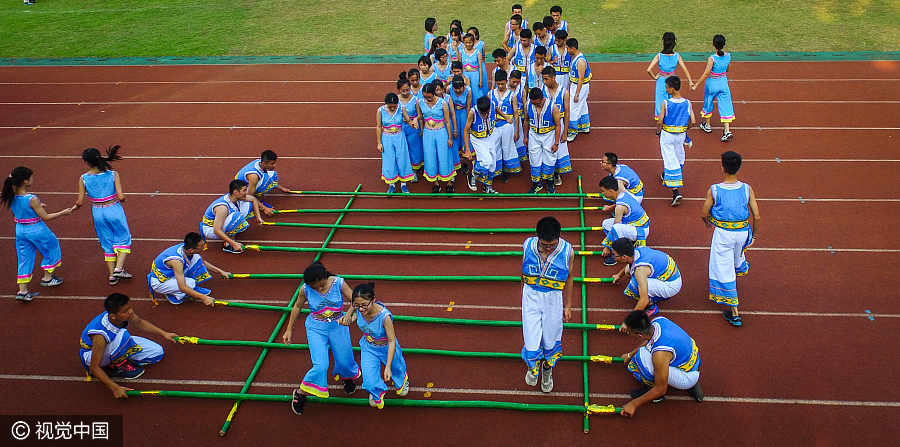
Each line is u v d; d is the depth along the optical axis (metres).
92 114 12.26
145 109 12.41
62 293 7.05
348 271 7.17
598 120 11.01
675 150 7.93
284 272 7.19
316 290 4.80
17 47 16.70
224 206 7.43
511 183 9.06
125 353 5.63
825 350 5.69
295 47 15.84
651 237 7.57
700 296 6.52
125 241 7.17
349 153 10.19
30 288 7.16
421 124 8.51
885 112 10.70
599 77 13.04
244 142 10.73
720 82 9.68
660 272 5.90
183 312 6.62
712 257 6.02
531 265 4.86
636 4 17.70
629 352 5.78
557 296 4.95
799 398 5.19
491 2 18.53
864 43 14.09
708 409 5.15
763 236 7.48
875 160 9.12
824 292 6.45
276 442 5.02
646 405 5.22
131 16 19.11
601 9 17.45
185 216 8.52
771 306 6.29
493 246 7.52
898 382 5.30
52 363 6.00
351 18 17.91
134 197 9.05
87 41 17.00
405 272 7.12
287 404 5.40
